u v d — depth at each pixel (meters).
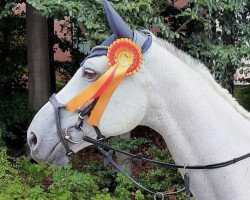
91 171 5.03
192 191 2.27
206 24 4.33
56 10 4.11
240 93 6.63
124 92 2.17
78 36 7.12
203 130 2.19
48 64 6.59
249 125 2.29
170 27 4.62
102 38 4.02
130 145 4.79
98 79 2.18
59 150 2.25
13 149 6.41
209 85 2.29
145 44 2.20
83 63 2.24
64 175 4.48
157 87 2.19
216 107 2.23
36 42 6.41
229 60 4.27
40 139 2.24
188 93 2.20
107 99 2.17
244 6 4.49
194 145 2.21
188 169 2.24
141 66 2.18
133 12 4.06
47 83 6.56
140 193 4.48
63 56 7.94
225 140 2.20
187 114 2.19
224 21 4.43
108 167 4.94
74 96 2.21
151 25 4.14
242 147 2.21
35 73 6.47
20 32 7.16
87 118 2.21
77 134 2.22
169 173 4.74
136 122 2.21
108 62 2.17
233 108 2.31
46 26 6.50
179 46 4.62
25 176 4.84
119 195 4.52
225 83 4.50
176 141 2.23
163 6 4.53
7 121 6.45
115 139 4.83
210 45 4.40
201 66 2.34
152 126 2.27
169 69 2.20
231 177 2.18
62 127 2.22
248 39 4.37
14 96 6.88
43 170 4.83
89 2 4.17
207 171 2.21
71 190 4.44
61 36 7.59
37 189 4.31
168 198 4.50
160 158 4.77
